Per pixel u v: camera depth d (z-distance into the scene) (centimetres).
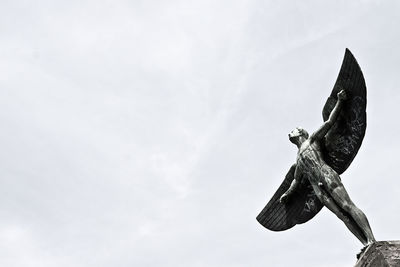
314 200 1870
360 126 1733
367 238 1595
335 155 1772
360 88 1728
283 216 1936
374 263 1517
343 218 1664
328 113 1803
